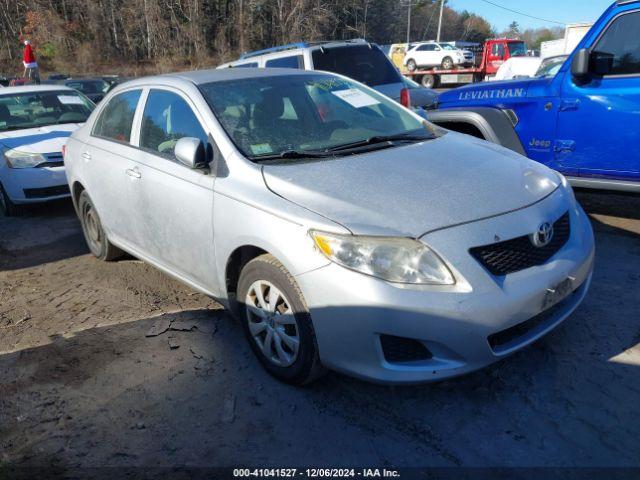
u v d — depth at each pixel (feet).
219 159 10.94
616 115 15.19
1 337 12.91
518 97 17.51
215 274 11.14
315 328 8.88
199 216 11.07
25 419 9.81
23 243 20.22
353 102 13.39
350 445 8.57
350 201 9.08
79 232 20.97
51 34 179.22
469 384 9.78
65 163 17.48
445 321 8.13
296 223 9.02
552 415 8.87
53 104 27.81
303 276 8.82
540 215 9.24
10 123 26.08
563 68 16.34
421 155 11.00
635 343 10.57
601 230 16.78
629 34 14.89
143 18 180.96
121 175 13.73
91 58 175.52
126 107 14.62
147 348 11.87
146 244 13.62
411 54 105.60
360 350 8.50
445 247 8.34
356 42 28.22
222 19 177.27
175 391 10.28
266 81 12.99
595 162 15.97
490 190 9.52
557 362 10.19
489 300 8.26
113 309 13.89
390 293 8.13
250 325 10.46
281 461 8.37
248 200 9.88
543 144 17.04
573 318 11.60
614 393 9.27
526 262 8.95
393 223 8.55
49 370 11.31
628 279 13.24
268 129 11.57
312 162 10.61
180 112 12.37
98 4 183.93
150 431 9.26
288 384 10.12
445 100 20.33
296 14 160.86
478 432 8.63
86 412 9.88
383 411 9.29
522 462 7.98
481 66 94.02
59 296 15.02
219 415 9.52
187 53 179.63
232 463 8.41
